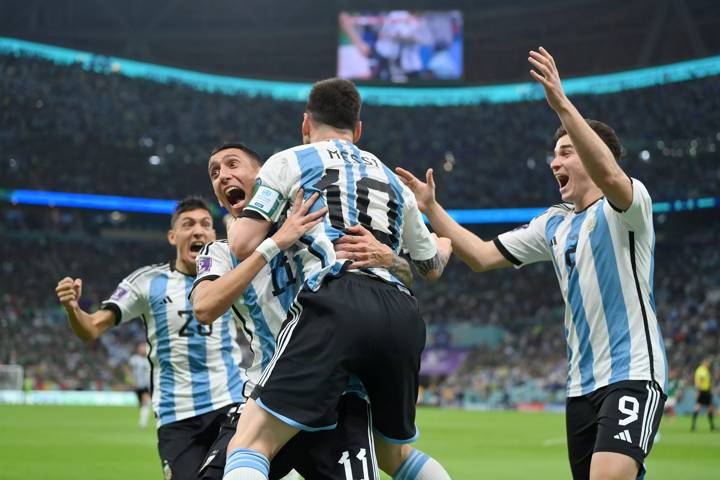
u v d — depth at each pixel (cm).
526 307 8788
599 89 9375
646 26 9912
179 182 9356
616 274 845
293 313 684
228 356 1138
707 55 8644
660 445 3103
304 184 709
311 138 782
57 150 8862
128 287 1148
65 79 9212
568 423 871
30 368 7169
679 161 8731
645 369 814
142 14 10731
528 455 2638
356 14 10075
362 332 668
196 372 1120
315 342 662
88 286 8794
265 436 661
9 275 8519
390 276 714
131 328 8194
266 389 664
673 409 6112
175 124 9519
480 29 10512
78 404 6488
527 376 7588
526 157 9525
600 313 847
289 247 711
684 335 7406
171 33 10656
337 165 720
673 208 8450
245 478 633
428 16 9981
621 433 778
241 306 798
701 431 4072
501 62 10838
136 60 9706
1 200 8562
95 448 2645
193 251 1163
